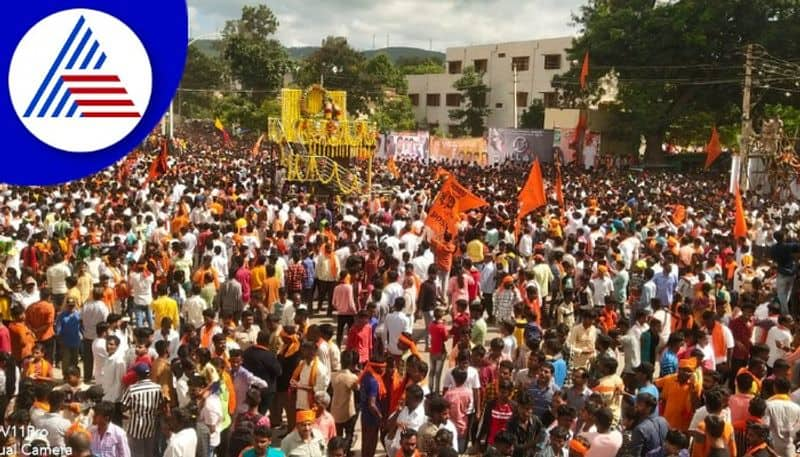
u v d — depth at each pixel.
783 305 15.23
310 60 77.50
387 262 14.49
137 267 13.36
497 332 15.56
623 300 14.72
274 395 10.27
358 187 33.03
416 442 7.27
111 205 19.61
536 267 14.72
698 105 56.16
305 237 17.33
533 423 7.85
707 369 9.22
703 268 15.67
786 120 53.69
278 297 13.63
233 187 26.31
